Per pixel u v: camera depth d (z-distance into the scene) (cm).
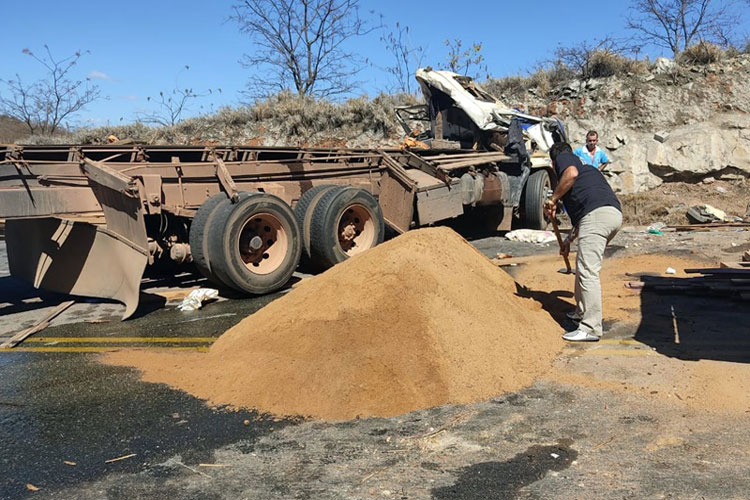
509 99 1725
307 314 437
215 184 712
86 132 1794
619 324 525
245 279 655
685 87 1579
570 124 1591
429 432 327
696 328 504
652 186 1480
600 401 361
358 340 397
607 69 1681
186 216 683
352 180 876
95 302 676
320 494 268
